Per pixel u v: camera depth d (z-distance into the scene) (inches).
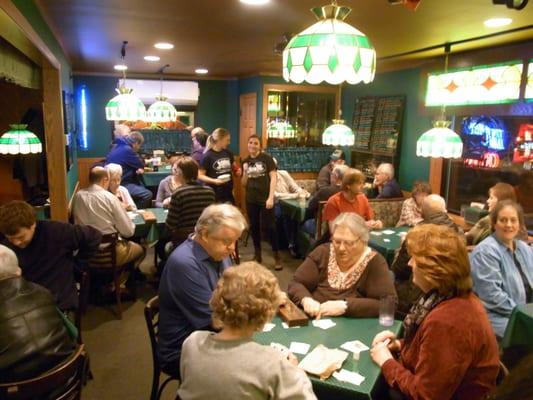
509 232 98.3
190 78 306.5
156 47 175.9
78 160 293.4
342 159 243.0
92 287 151.6
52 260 95.5
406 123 215.2
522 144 154.9
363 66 66.2
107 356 118.6
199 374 47.7
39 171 170.1
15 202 90.3
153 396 84.2
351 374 64.4
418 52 170.4
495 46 156.3
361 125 249.0
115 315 143.9
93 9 113.7
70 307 96.7
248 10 111.3
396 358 70.9
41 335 64.7
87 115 293.9
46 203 164.4
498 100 157.4
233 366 47.3
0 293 65.5
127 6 109.7
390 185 199.3
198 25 130.6
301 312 81.2
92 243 102.7
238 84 308.7
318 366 64.3
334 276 91.1
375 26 124.5
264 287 50.7
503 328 94.4
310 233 192.9
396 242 143.8
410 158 213.3
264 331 76.9
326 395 62.6
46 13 119.1
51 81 153.6
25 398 61.5
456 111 177.3
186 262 76.2
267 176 190.1
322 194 179.6
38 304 67.2
